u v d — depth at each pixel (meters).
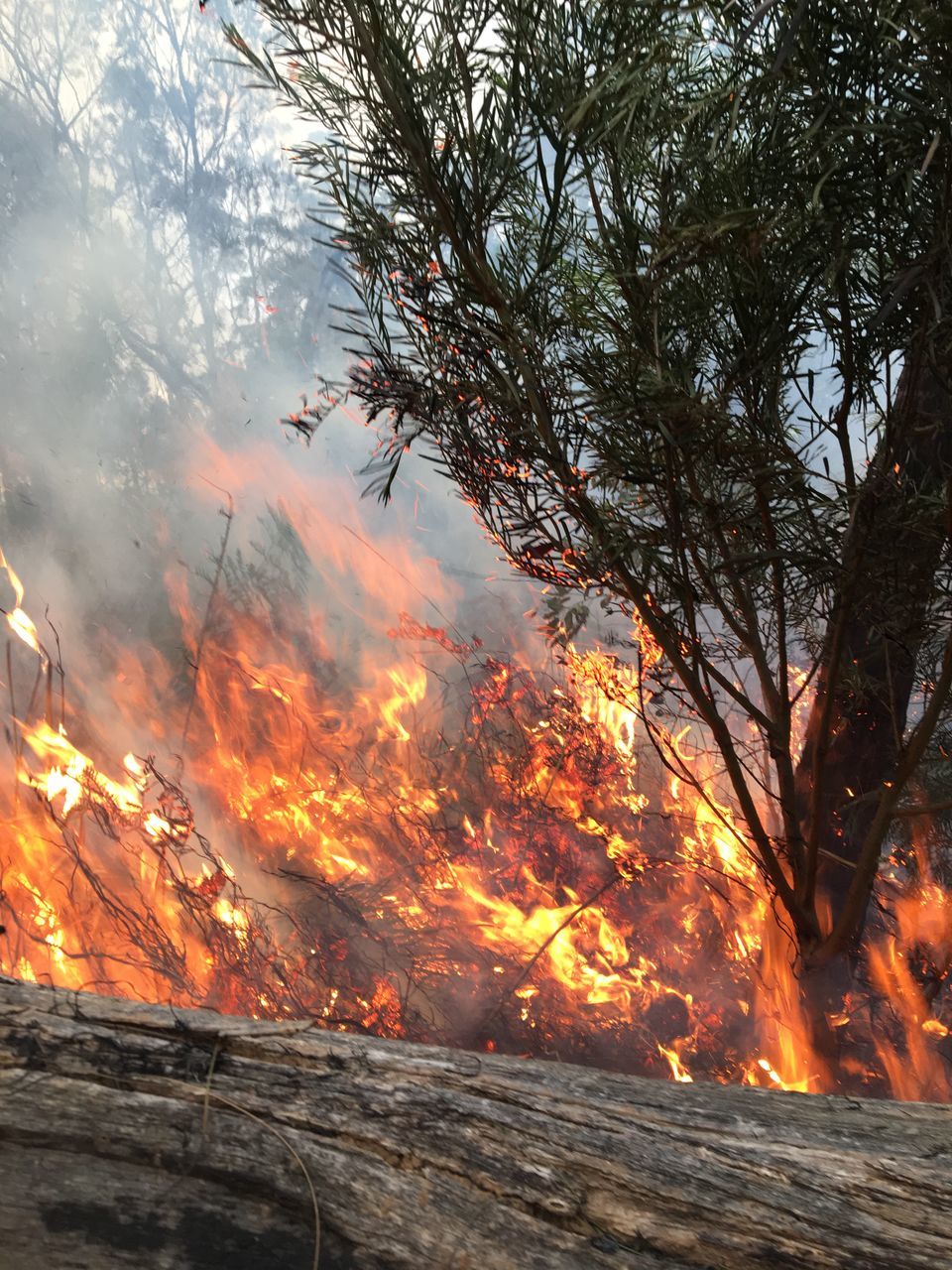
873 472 1.90
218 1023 1.11
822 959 2.46
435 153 1.77
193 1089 1.03
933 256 1.53
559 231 1.92
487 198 1.77
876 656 2.39
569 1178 0.99
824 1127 1.09
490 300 1.80
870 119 1.46
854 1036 2.99
